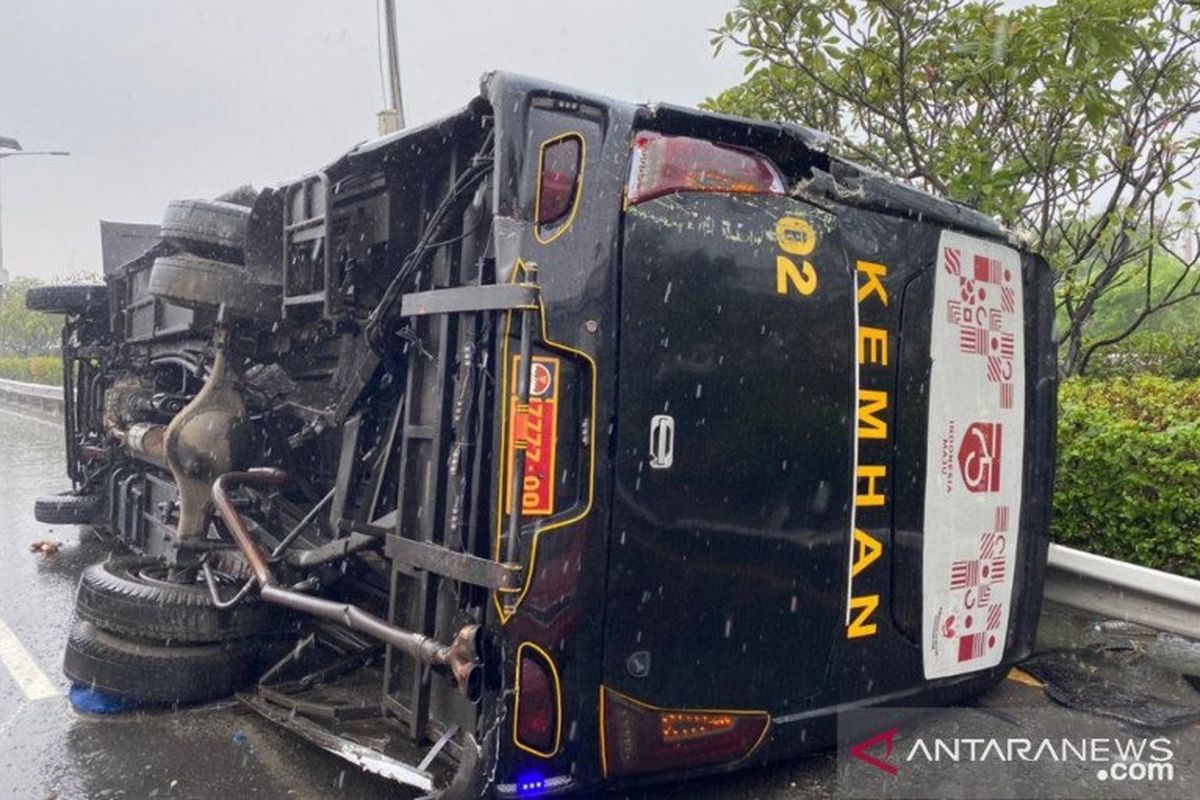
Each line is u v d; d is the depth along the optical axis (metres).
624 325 2.97
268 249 4.47
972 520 3.88
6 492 10.62
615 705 2.98
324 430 4.56
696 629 3.11
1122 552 5.57
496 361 2.91
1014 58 6.71
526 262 2.84
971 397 3.86
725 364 3.14
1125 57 6.65
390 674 3.49
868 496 3.49
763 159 3.35
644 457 2.99
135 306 6.65
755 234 3.23
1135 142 7.44
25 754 3.90
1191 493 5.23
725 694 3.18
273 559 4.07
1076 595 5.11
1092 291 7.79
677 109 3.16
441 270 3.61
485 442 2.97
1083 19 6.41
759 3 7.12
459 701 3.11
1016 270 4.10
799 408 3.30
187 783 3.59
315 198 4.11
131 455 6.39
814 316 3.34
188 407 4.50
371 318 3.73
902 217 3.65
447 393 3.14
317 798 3.45
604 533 2.93
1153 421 5.68
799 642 3.34
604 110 3.06
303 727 3.63
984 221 3.99
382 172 4.04
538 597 2.86
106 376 7.48
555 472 2.89
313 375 4.82
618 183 3.00
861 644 3.51
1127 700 4.20
